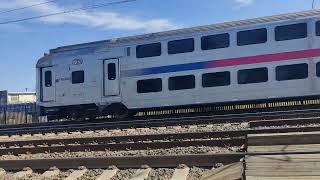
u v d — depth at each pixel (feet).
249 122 50.67
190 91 71.20
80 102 79.41
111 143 42.32
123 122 62.64
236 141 37.78
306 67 64.23
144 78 74.59
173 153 36.42
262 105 72.54
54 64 81.97
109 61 77.51
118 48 76.74
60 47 82.69
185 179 29.01
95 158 33.55
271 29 66.13
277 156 27.35
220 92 69.21
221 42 69.36
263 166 25.91
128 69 75.82
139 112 79.30
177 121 57.36
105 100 77.46
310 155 27.12
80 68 79.66
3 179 31.91
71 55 80.74
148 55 74.54
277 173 24.70
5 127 77.36
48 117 82.74
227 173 27.76
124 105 76.23
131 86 75.56
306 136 31.91
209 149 36.70
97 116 81.05
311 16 64.03
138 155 35.58
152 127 57.57
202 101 70.38
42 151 42.27
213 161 31.55
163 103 73.15
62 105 81.00
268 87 66.23
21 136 60.34
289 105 71.67
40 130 61.46
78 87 79.66
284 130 38.83
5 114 127.13
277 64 65.72
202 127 53.16
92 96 78.43
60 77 81.41
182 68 71.82
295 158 26.58
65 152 41.24
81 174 32.01
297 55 64.59
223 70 69.05
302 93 64.44
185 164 31.91
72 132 60.03
